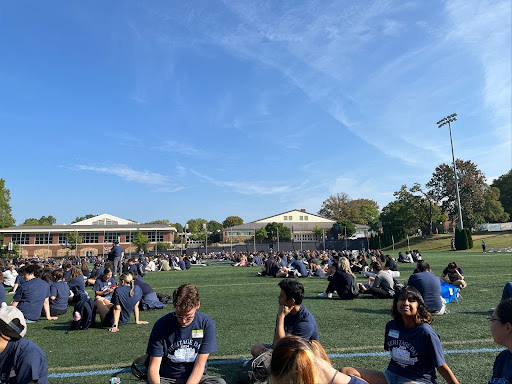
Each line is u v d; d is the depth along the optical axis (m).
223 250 87.62
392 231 78.62
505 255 39.22
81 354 6.85
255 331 8.40
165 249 91.44
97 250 90.38
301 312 5.11
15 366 3.29
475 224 80.38
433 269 26.00
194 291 4.25
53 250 88.81
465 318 9.21
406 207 88.00
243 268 34.06
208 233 141.25
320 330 8.28
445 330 8.02
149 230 93.38
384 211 99.31
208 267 37.97
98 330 8.85
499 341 2.91
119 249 23.09
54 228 89.88
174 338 4.27
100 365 6.19
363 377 4.18
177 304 4.16
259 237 106.31
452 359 6.05
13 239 87.25
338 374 2.20
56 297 10.64
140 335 8.25
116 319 8.84
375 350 6.64
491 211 87.88
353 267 23.27
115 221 101.12
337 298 13.10
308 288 16.34
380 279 12.90
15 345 3.35
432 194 85.88
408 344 4.10
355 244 87.88
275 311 10.95
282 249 88.00
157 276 26.14
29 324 9.73
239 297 14.03
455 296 11.51
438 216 87.25
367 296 13.42
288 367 2.04
